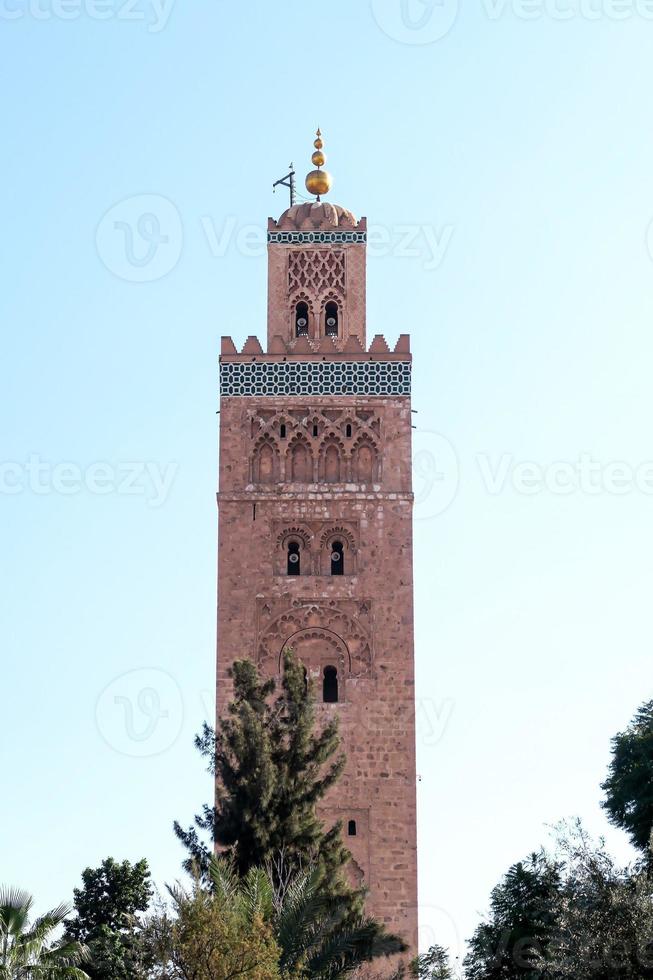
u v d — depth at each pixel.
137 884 144.75
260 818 118.50
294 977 99.88
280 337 142.88
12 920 108.75
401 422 141.50
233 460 140.75
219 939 97.94
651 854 104.56
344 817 134.38
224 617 138.00
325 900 110.56
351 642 138.00
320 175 149.38
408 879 133.38
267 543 139.38
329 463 141.25
